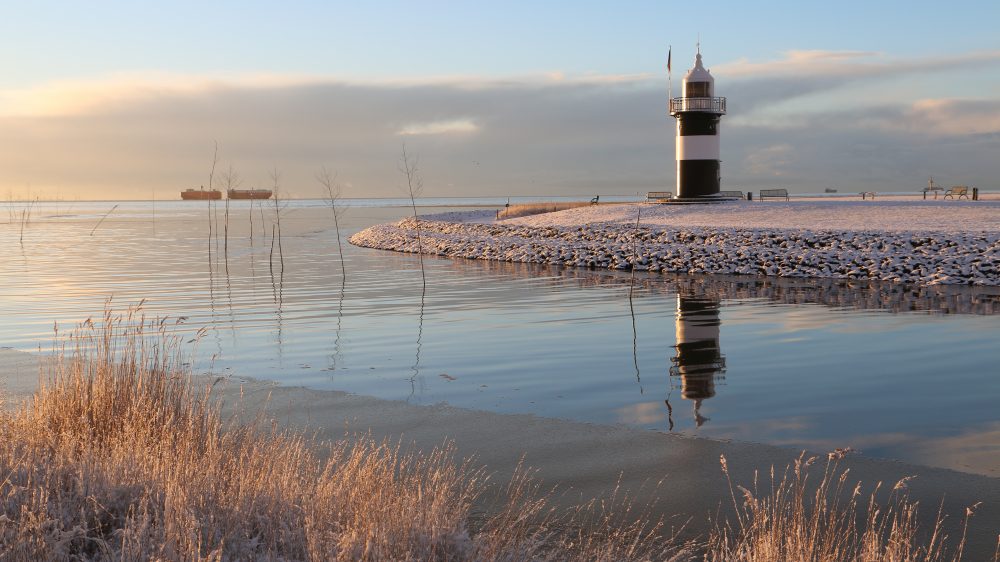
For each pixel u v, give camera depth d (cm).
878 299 2450
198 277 3291
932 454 914
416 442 966
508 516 712
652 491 793
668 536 681
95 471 589
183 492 547
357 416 1088
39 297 2567
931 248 3322
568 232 4728
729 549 648
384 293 2692
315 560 491
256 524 550
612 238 4406
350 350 1609
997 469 856
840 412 1112
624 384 1298
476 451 931
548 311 2206
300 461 707
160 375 823
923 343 1650
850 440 974
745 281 3056
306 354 1566
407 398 1196
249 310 2247
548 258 4038
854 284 2917
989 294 2558
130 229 8588
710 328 1875
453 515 603
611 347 1636
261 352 1585
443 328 1903
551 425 1045
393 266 3853
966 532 683
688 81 5672
